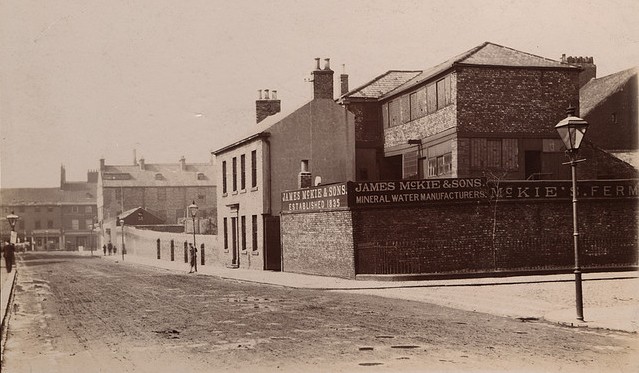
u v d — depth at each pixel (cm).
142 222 7881
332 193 2592
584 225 2523
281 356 1064
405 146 3262
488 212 2477
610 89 3406
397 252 2433
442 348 1106
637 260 2545
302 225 2889
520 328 1316
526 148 2817
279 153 3312
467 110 2777
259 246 3328
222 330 1352
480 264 2459
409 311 1594
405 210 2461
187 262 4747
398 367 968
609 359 1012
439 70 2883
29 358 1117
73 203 11025
